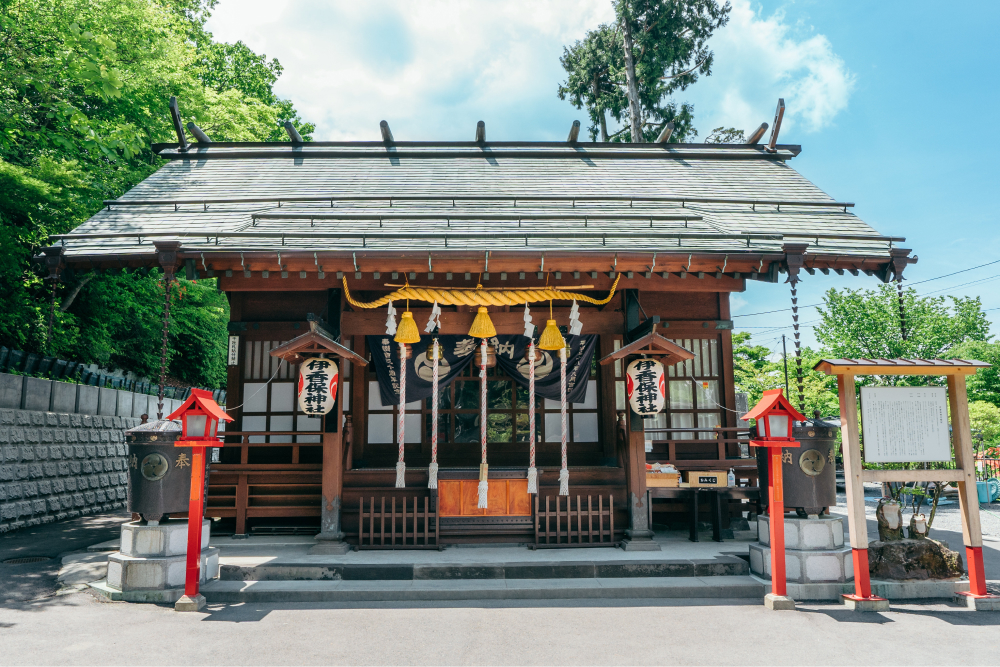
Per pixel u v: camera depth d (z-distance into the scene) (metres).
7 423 10.08
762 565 6.76
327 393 7.66
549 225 9.19
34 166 10.05
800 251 7.84
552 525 8.29
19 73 9.99
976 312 25.61
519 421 9.75
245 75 23.31
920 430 6.34
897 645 5.06
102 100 11.54
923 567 6.43
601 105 24.08
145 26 12.27
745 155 12.84
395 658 4.77
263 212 9.51
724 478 9.09
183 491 6.62
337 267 8.03
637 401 7.84
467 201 10.13
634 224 9.34
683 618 5.78
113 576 6.44
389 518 8.21
